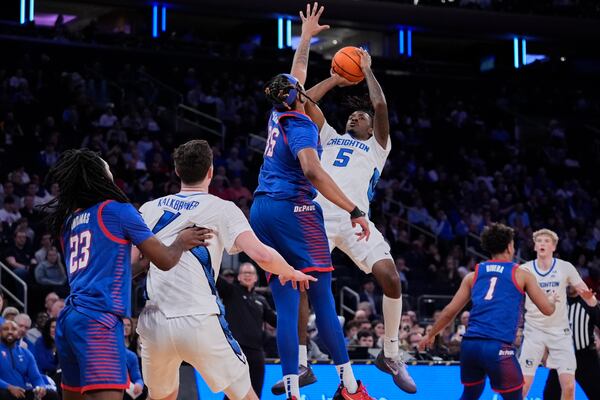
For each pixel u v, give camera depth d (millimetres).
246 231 5613
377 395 9398
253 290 9188
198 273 5613
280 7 29344
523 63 33062
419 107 28781
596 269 21094
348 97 7352
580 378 10711
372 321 14977
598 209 25828
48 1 29719
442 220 21766
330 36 33500
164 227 5676
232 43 31391
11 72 24125
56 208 5504
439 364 9859
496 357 7988
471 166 26078
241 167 22156
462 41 33938
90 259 5266
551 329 10328
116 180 18750
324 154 6934
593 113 31562
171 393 5977
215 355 5586
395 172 24359
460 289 8461
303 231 5938
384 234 20109
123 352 5227
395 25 30578
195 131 24750
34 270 15031
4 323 10094
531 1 31672
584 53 34438
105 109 23078
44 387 10219
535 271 10438
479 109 30156
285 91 5961
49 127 21406
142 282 14508
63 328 5199
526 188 25516
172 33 29203
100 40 26906
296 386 5809
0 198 17625
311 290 6012
